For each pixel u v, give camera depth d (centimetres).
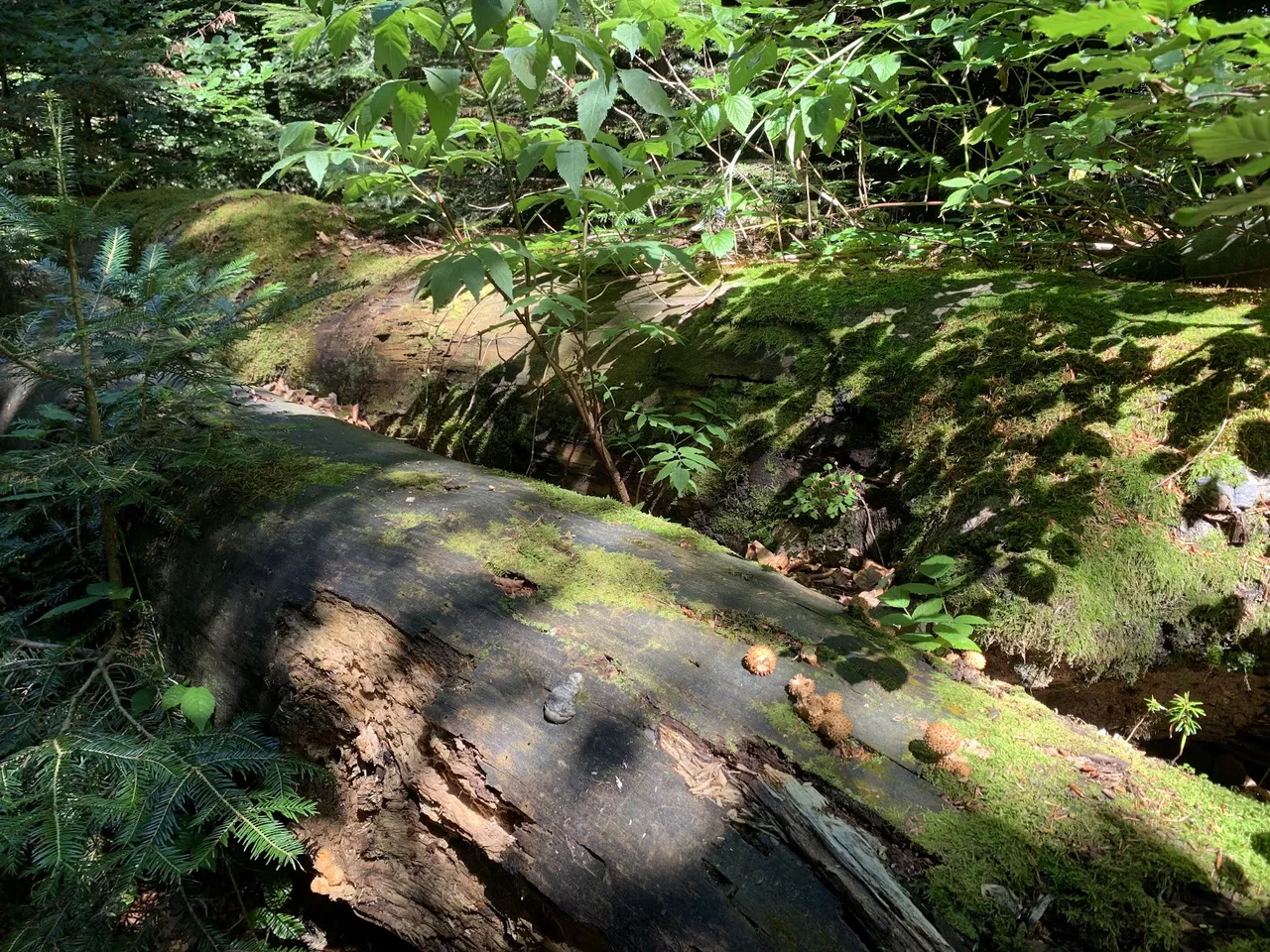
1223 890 123
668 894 139
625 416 286
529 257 239
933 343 251
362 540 227
